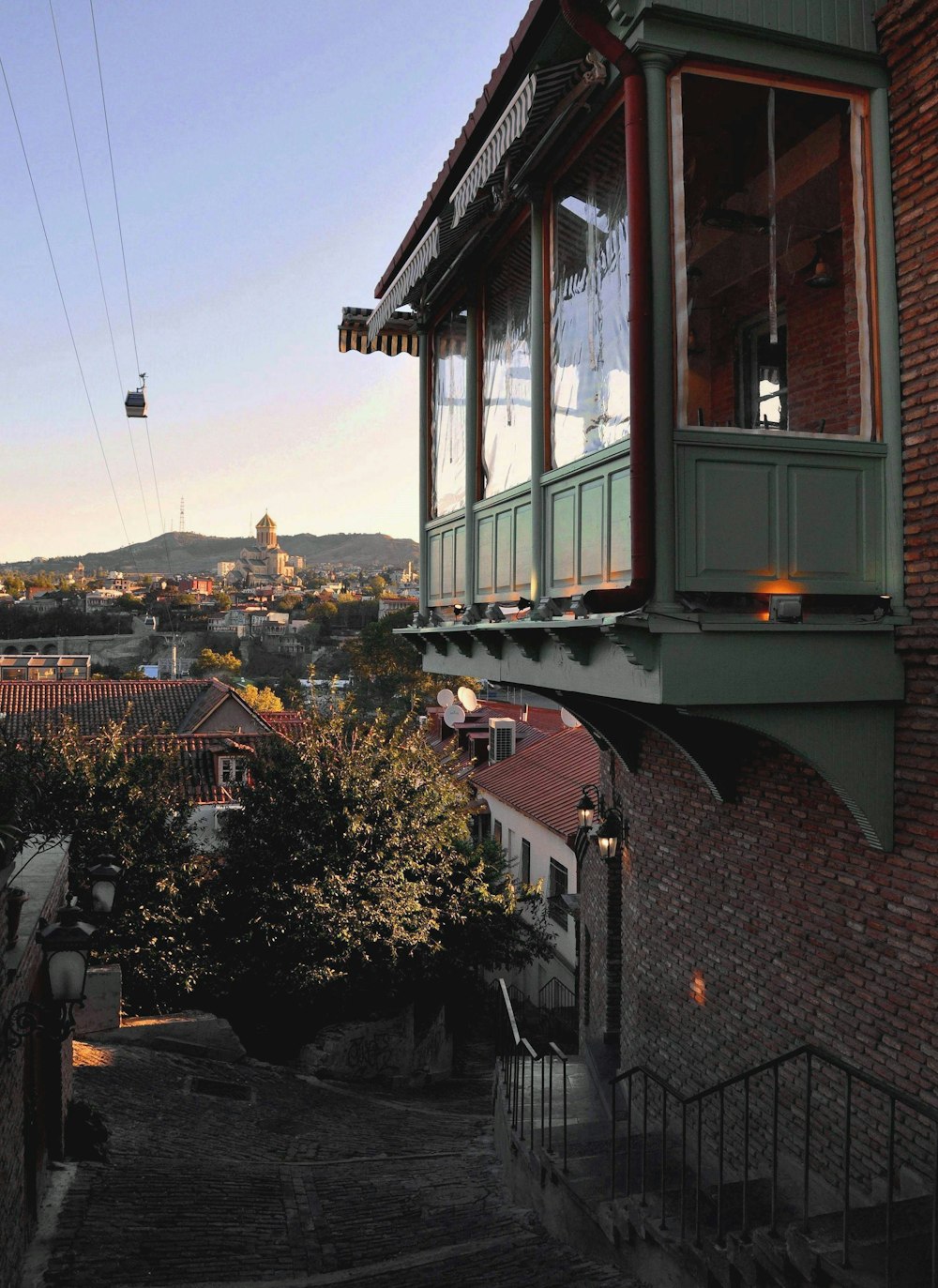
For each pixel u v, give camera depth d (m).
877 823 5.98
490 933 20.69
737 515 5.80
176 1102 13.45
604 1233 6.80
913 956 5.87
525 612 7.54
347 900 18.98
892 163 6.11
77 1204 8.57
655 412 5.66
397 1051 20.20
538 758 30.45
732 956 7.85
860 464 6.05
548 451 7.43
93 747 19.58
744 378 8.12
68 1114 10.35
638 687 5.78
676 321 5.77
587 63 5.96
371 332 10.47
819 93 6.10
